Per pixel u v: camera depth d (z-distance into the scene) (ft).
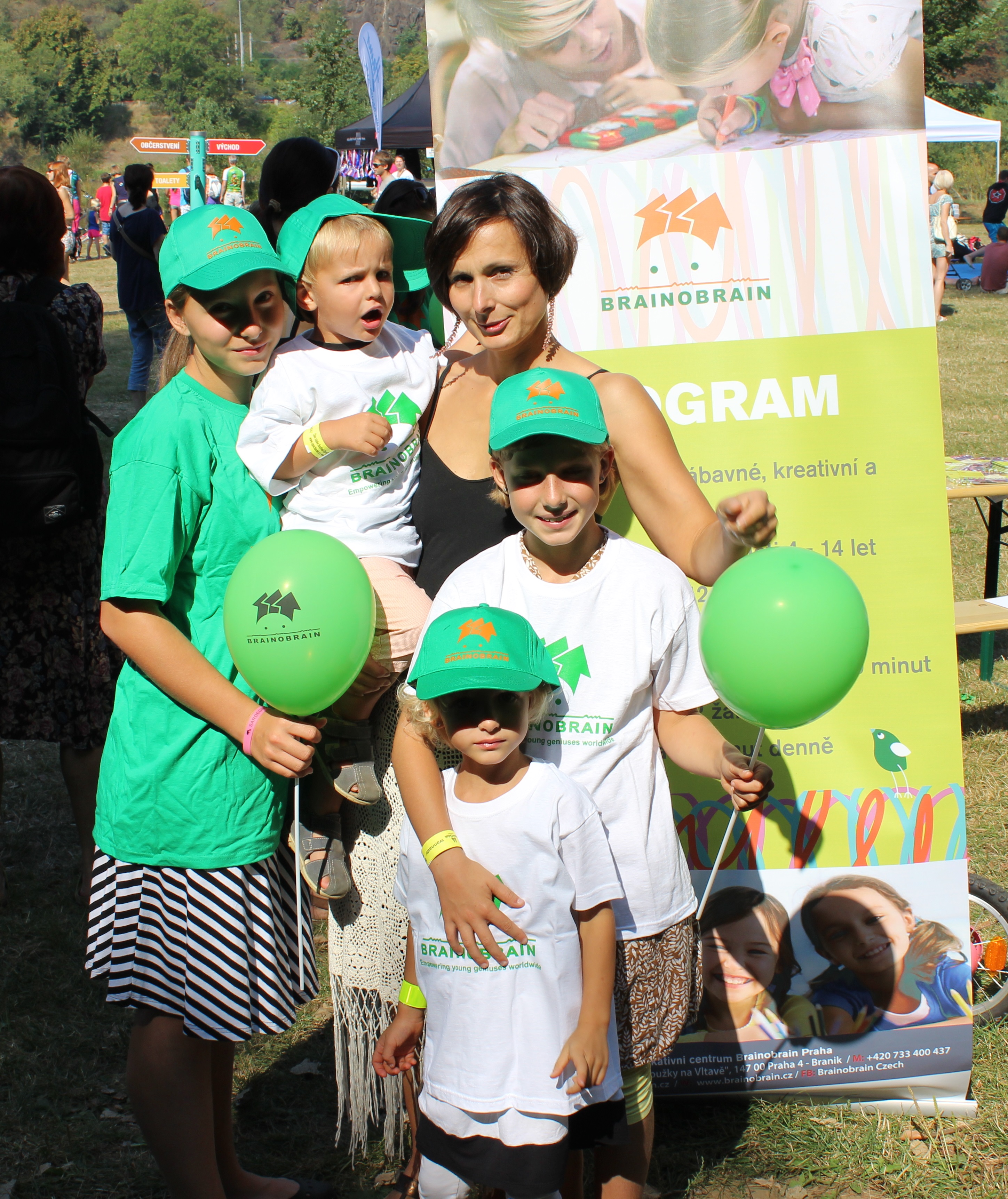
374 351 7.73
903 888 9.34
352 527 7.55
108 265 73.97
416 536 7.88
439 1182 6.82
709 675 6.40
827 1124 9.20
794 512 9.23
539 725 6.72
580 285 9.17
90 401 36.40
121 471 6.84
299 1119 9.56
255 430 7.15
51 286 11.73
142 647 6.67
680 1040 9.43
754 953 9.41
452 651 6.10
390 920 7.61
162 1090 7.07
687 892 7.02
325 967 11.64
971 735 16.12
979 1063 9.77
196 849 6.93
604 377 7.17
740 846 9.39
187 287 6.81
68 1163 9.04
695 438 9.24
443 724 6.35
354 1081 8.04
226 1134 8.06
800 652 5.98
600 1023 6.24
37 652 11.91
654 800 6.88
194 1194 7.18
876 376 9.12
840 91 8.86
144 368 32.73
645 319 9.18
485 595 6.87
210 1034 6.93
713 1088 9.46
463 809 6.46
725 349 9.14
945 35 128.47
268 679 6.52
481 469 7.54
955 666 9.25
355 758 7.33
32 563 11.68
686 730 6.89
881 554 9.21
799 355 9.12
